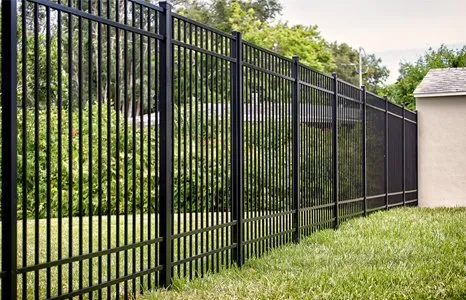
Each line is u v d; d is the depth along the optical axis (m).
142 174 5.53
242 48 7.44
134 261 5.43
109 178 4.99
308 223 9.91
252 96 8.16
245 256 7.56
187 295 5.41
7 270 3.94
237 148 7.30
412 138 18.98
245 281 6.09
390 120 16.08
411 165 18.72
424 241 9.20
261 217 7.97
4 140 3.93
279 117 8.70
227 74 7.10
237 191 7.27
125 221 5.23
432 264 7.10
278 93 8.76
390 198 16.08
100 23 4.81
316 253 8.05
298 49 45.16
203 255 6.52
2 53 3.93
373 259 7.65
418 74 46.91
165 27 5.84
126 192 5.21
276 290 5.62
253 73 8.11
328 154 10.98
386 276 6.37
